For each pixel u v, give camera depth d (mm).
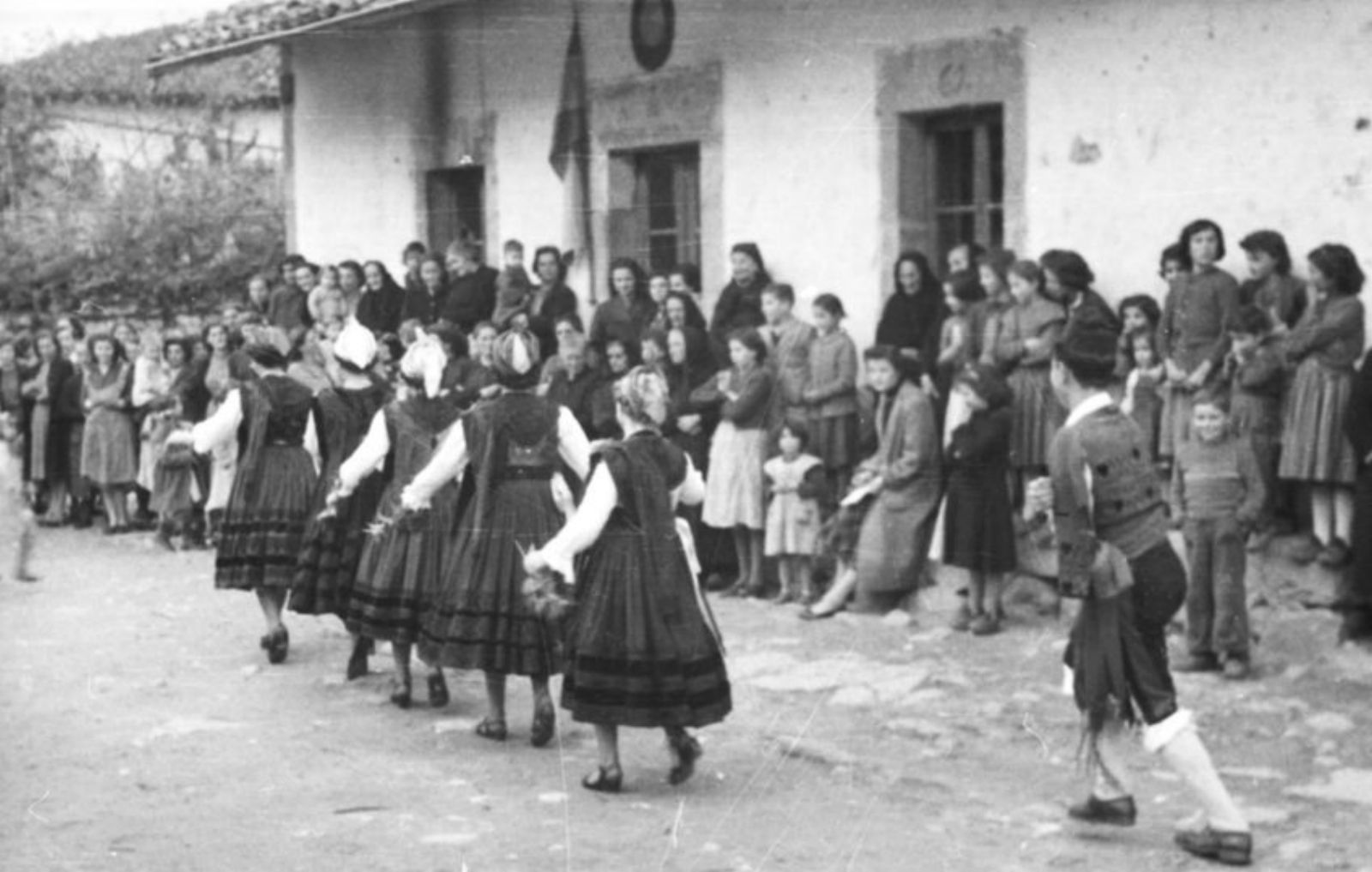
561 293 12953
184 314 19891
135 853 5738
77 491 15516
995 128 10391
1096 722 5852
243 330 12625
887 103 10750
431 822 6082
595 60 12945
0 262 19812
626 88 12672
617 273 12078
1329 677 7898
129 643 9617
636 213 12867
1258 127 8930
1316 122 8703
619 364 11133
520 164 13766
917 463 9617
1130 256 9484
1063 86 9750
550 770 6805
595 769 6719
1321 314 8281
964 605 9258
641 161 12867
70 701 8133
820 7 11117
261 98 21531
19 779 6707
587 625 6344
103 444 14898
